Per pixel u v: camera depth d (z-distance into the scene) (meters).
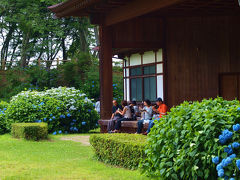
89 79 28.70
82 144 13.50
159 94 18.41
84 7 14.89
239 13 15.95
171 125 6.46
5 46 44.66
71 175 7.75
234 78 16.16
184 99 17.05
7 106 19.36
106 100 16.23
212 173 5.71
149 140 6.89
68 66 29.61
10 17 35.50
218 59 16.53
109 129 15.27
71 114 17.98
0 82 32.00
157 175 6.60
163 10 15.78
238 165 5.02
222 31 16.50
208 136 5.71
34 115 17.38
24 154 10.84
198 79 16.84
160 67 18.20
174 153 6.29
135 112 15.97
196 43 16.89
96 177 7.50
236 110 5.87
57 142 13.94
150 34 16.95
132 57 21.19
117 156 8.77
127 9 14.48
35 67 30.94
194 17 16.94
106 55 16.25
